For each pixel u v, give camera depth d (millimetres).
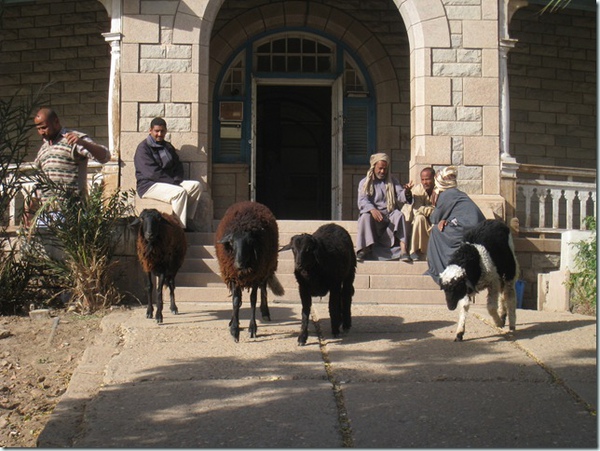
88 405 5375
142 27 10906
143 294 9086
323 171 15023
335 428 4922
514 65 14117
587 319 8195
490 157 10922
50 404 5883
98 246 8656
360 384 5781
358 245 9727
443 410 5223
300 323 7812
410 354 6582
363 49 13945
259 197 14930
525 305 10773
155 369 6121
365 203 9797
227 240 6727
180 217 10078
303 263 6516
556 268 10883
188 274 9383
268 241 7105
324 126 15055
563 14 14352
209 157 13633
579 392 5562
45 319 8102
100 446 4703
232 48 13828
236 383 5777
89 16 13656
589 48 14477
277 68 14102
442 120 10938
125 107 10852
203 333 7309
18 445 5203
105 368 6258
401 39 13922
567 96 14367
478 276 7043
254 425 4969
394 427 4934
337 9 13820
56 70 13727
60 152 8781
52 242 8922
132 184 10773
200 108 10906
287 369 6094
